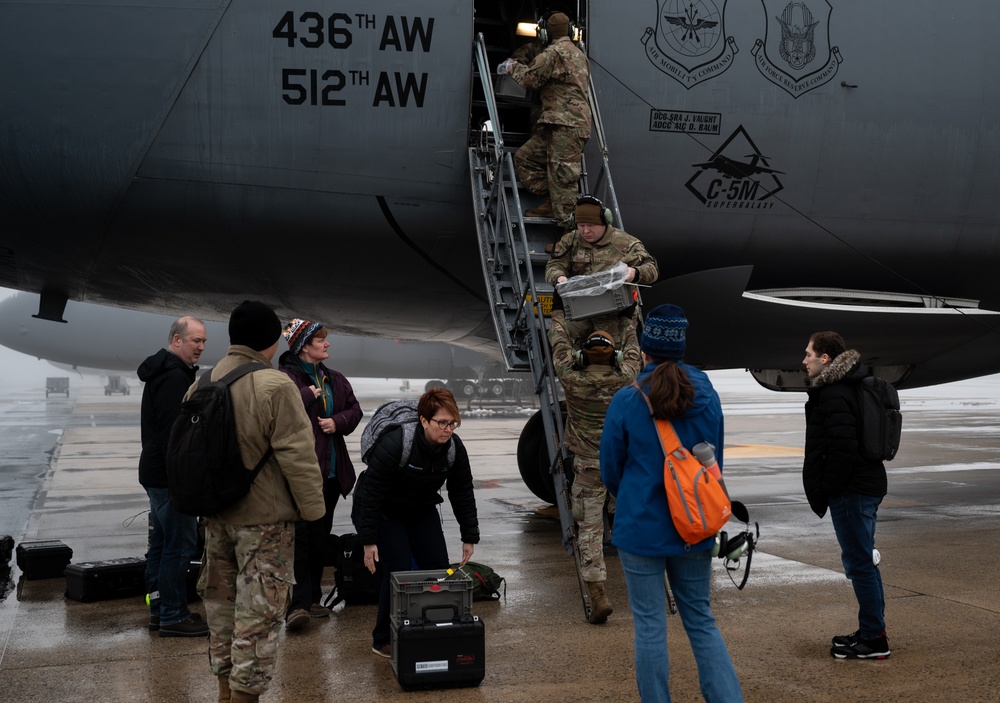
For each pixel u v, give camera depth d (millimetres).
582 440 4922
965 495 10469
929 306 8367
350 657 4387
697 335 8031
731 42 7004
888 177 7422
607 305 4953
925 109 7426
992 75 7590
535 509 9625
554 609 5309
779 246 7426
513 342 6055
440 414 4125
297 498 3246
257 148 6316
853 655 4289
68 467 14430
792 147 7172
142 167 6227
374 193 6562
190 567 5656
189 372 4793
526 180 6441
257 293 7410
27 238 6656
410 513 4418
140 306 8000
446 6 6523
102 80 6125
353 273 7098
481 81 6703
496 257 6141
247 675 3219
